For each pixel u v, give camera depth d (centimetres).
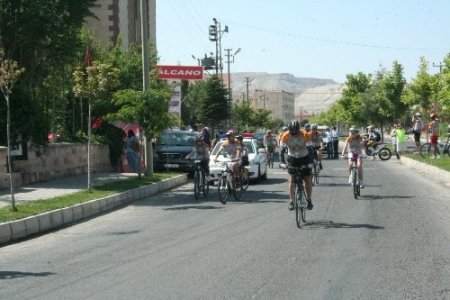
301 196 1154
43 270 829
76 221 1350
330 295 655
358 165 1588
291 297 651
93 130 2628
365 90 7150
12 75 1323
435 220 1187
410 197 1597
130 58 3048
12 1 1958
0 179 1773
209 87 6544
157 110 2109
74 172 2320
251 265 809
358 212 1312
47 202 1428
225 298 652
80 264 859
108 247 991
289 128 1147
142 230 1167
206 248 940
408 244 936
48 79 2336
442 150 3356
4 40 2012
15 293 702
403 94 4919
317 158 2045
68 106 2662
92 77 1719
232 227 1152
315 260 830
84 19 2150
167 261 852
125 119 2128
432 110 4628
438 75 4459
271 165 3206
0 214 1222
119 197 1631
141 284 721
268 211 1380
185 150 2594
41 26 1994
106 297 668
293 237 1014
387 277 730
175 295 668
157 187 1989
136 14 5831
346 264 802
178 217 1338
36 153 2014
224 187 1578
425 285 693
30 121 1922
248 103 10612
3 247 1048
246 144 2320
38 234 1184
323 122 15012
